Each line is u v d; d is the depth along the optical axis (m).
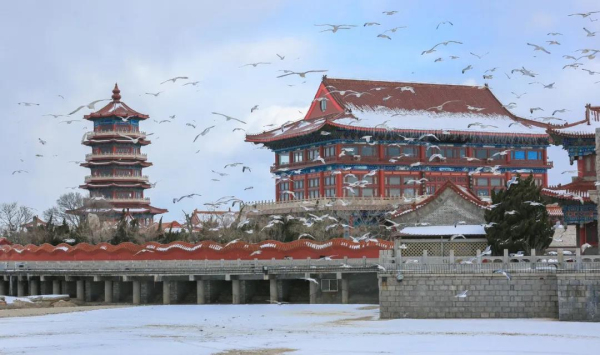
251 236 176.50
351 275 143.12
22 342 107.94
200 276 152.25
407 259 115.75
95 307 153.25
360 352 95.69
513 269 112.56
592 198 133.50
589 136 141.88
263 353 97.12
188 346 102.81
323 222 178.50
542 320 110.62
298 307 139.00
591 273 108.88
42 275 170.88
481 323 109.94
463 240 131.88
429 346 97.69
